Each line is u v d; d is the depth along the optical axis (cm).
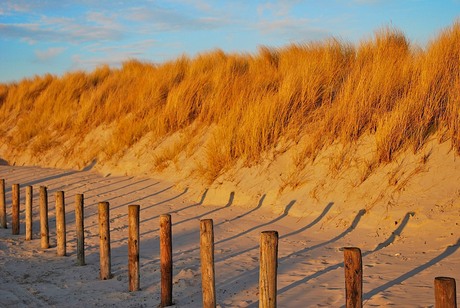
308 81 1328
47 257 916
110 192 1384
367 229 906
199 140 1480
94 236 1042
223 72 1698
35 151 2022
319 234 930
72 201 1318
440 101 1054
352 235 898
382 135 1029
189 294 673
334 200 1018
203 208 1184
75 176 1623
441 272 673
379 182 987
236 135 1303
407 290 616
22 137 2191
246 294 654
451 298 371
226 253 852
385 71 1181
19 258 913
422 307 554
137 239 710
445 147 970
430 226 840
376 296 602
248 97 1429
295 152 1187
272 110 1272
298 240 903
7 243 1022
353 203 984
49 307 667
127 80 2212
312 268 737
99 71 2534
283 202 1092
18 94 2661
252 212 1107
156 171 1499
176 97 1633
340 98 1195
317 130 1171
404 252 780
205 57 1973
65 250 925
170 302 642
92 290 727
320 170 1102
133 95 1911
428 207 878
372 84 1152
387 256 771
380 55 1312
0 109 2661
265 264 484
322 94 1300
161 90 1828
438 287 374
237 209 1143
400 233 856
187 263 807
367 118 1115
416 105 1052
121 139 1714
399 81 1154
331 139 1137
